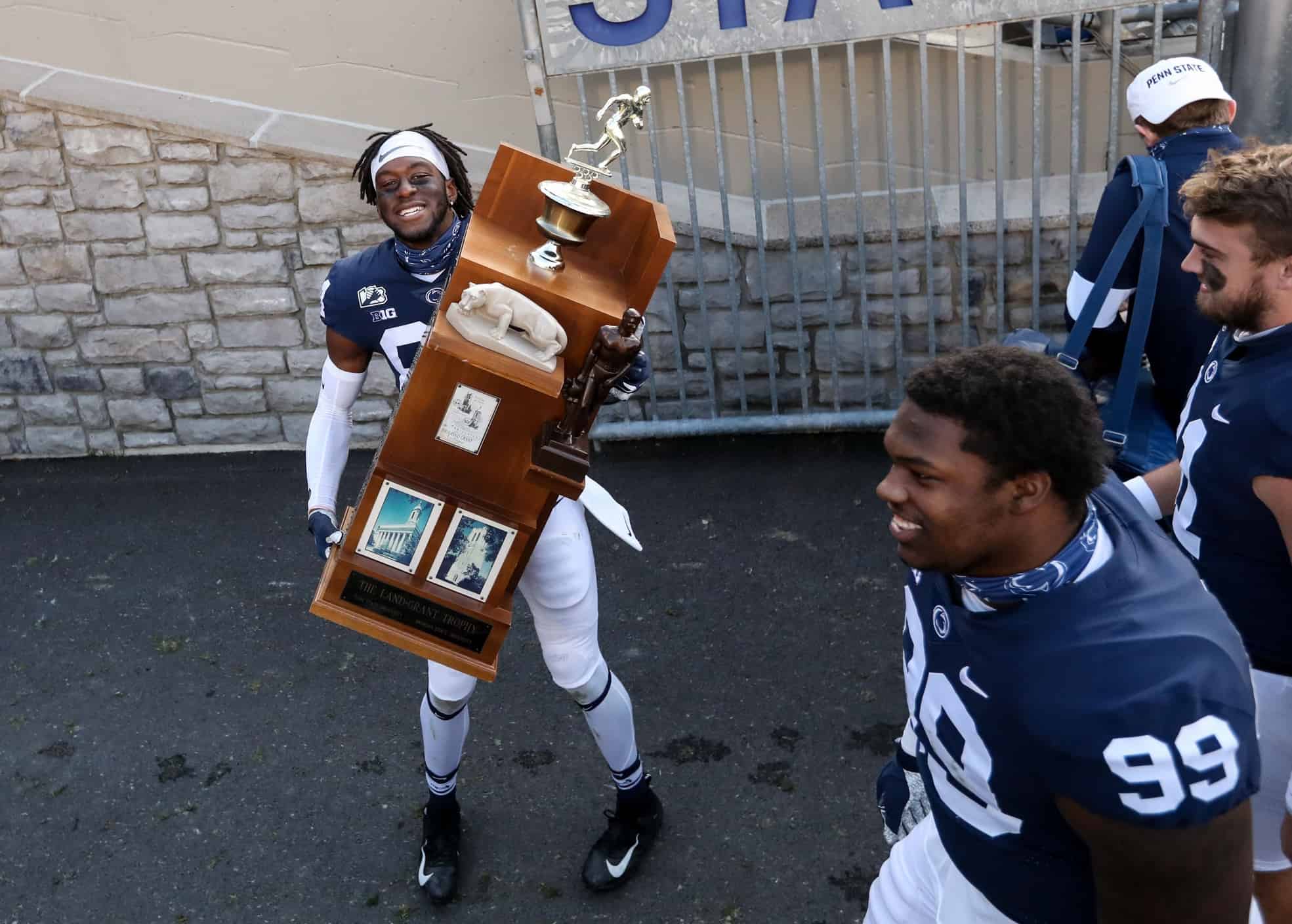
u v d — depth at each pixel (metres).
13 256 4.84
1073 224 4.33
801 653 3.62
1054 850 1.43
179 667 3.73
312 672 3.68
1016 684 1.31
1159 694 1.22
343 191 4.66
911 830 1.98
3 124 4.60
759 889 2.79
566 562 2.51
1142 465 2.86
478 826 3.03
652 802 2.88
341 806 3.13
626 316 2.00
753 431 4.89
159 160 4.64
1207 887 1.25
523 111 4.84
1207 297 1.95
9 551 4.47
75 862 2.99
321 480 2.58
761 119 4.73
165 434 5.18
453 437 2.12
